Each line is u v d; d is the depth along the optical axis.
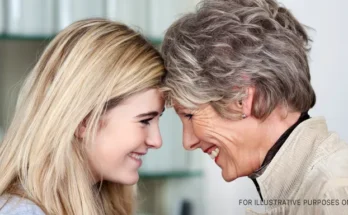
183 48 1.40
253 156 1.41
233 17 1.37
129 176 1.57
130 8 2.18
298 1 2.18
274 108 1.36
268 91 1.35
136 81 1.49
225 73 1.35
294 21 1.41
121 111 1.51
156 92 1.52
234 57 1.35
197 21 1.40
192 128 1.46
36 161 1.49
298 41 1.37
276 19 1.38
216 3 1.40
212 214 2.27
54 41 1.56
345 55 2.18
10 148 1.54
